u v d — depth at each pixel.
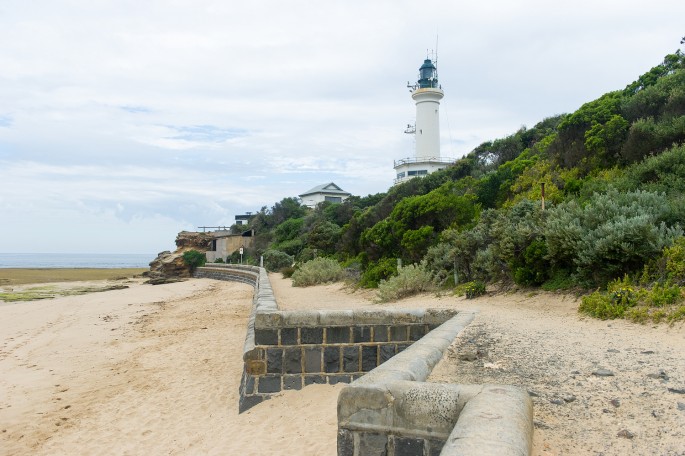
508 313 10.81
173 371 11.97
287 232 61.09
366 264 26.34
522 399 3.56
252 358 8.60
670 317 8.06
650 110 21.48
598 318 9.21
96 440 8.01
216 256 72.06
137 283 54.00
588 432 3.77
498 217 16.67
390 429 3.91
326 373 8.66
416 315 8.86
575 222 12.34
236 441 7.18
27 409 9.73
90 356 14.39
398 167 65.12
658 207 12.22
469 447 2.60
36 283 53.38
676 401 4.38
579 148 22.59
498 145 42.12
